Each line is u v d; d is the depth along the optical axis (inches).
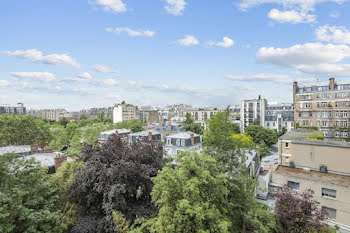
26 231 470.9
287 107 3555.6
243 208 588.7
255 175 991.6
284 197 643.5
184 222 418.6
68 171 701.9
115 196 556.1
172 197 442.6
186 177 463.8
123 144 805.2
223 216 497.0
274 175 971.3
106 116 7086.6
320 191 830.5
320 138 1183.6
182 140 1638.8
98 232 571.8
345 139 2006.6
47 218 498.6
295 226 593.6
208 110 4635.8
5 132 1663.4
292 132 1352.1
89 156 725.3
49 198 584.4
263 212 616.4
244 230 596.7
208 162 518.0
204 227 433.7
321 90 2235.5
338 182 829.8
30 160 572.4
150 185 657.6
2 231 430.3
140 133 2106.3
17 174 539.5
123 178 614.2
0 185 506.0
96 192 631.8
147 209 642.2
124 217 589.9
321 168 975.0
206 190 482.0
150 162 743.1
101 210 657.6
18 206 463.8
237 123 3565.5
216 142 660.1
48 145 2052.2
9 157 541.0
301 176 926.4
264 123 3378.4
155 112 4564.5
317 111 2226.9
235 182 596.7
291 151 1094.4
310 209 600.1
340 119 2086.6
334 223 782.5
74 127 2805.1
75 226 586.6
